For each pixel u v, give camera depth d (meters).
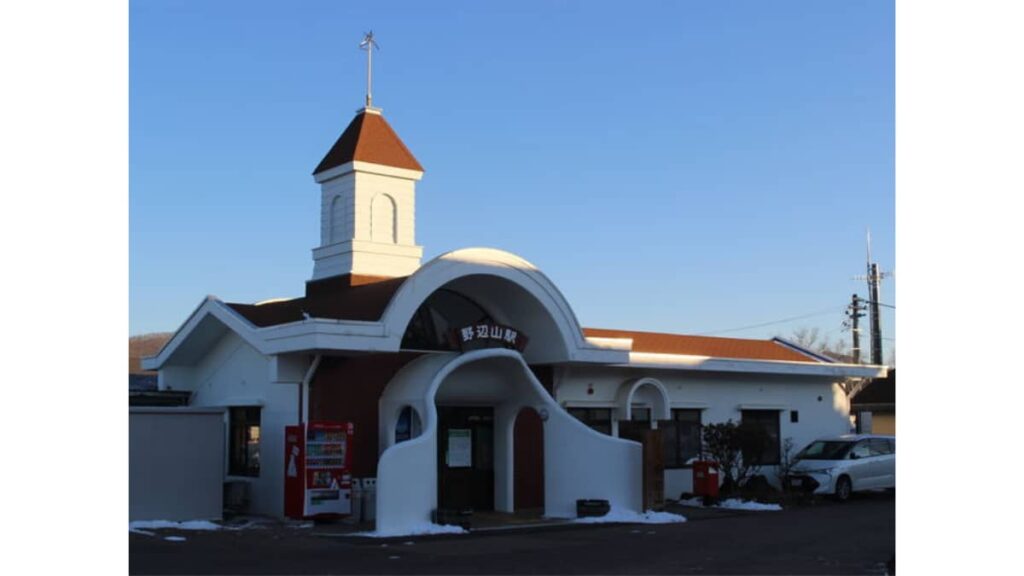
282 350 20.11
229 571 13.34
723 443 26.16
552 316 22.69
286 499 20.14
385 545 16.61
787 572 13.54
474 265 21.31
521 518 21.53
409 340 21.77
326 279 24.81
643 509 21.81
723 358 27.75
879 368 32.03
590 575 13.28
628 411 25.92
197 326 23.69
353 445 20.75
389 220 25.00
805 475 26.12
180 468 20.06
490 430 23.28
